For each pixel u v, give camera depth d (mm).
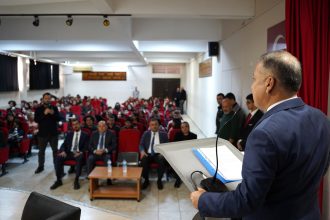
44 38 5887
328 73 2082
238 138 3463
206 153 1053
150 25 5777
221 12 3801
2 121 5750
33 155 5949
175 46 7637
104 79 15672
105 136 4426
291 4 2230
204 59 8211
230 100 3553
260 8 3561
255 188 746
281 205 826
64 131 7211
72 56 10023
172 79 15500
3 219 2729
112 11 3754
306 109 859
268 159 754
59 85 14453
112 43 7648
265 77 863
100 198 3756
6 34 5898
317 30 2094
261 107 922
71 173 4793
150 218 3207
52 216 1389
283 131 776
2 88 8883
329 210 2162
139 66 15500
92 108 9719
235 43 4719
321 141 837
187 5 3793
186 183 925
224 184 906
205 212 840
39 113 4742
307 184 838
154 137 4340
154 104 10141
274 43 3094
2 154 4492
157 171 4473
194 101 10781
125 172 3777
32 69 11164
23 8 4324
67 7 4211
